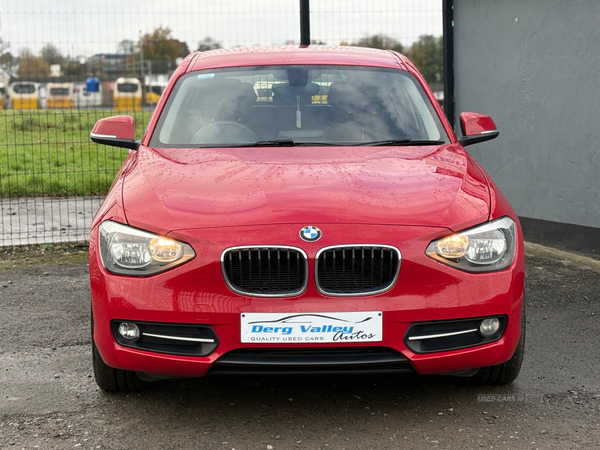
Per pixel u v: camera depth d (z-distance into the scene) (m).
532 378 3.60
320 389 3.45
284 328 2.86
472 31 7.62
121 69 40.31
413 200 3.06
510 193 7.31
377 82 4.31
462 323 2.98
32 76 37.53
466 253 2.96
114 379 3.31
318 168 3.36
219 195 3.09
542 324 4.48
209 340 2.90
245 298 2.86
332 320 2.85
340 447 2.86
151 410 3.23
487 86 7.50
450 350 2.97
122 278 2.94
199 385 3.52
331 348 2.90
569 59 6.51
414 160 3.53
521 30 7.01
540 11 6.78
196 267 2.87
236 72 4.35
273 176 3.25
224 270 2.87
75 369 3.75
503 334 3.04
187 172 3.35
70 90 38.59
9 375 3.67
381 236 2.89
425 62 35.66
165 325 2.92
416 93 4.31
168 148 3.81
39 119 10.55
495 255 3.00
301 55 4.52
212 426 3.06
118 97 37.47
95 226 3.17
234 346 2.88
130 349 2.99
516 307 3.04
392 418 3.13
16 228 7.55
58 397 3.39
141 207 3.07
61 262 6.21
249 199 3.05
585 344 4.11
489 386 3.49
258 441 2.92
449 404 3.28
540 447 2.85
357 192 3.10
